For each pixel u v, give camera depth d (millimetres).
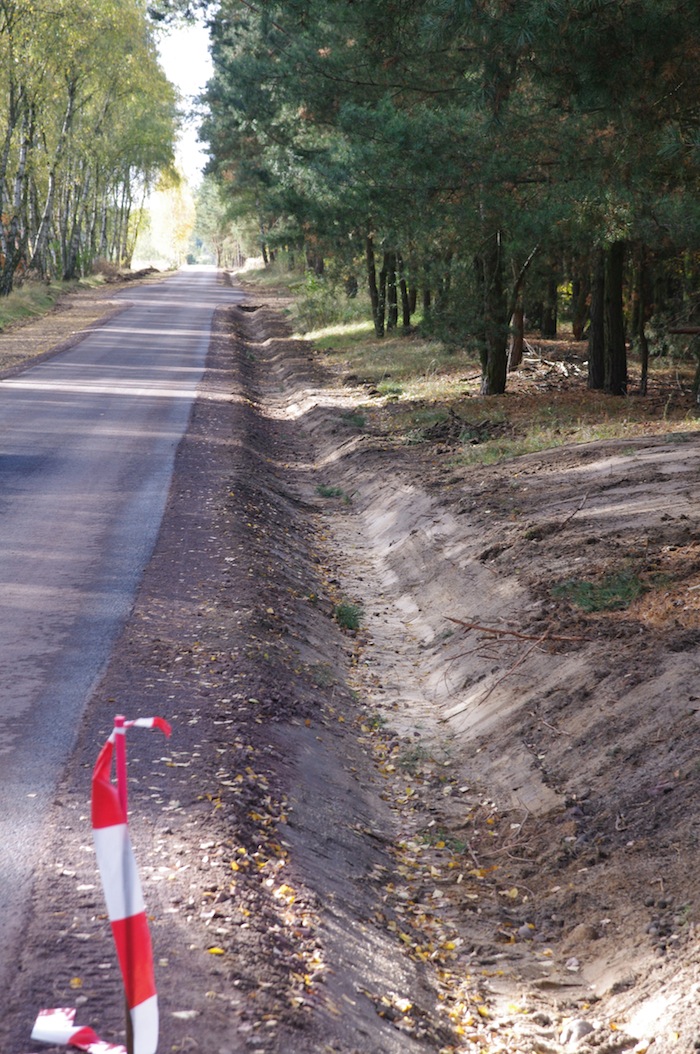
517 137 17000
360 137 18875
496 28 11453
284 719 7625
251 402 26484
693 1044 4426
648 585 9602
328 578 12773
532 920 5957
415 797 7539
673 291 29406
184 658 8312
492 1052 4695
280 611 10047
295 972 4520
